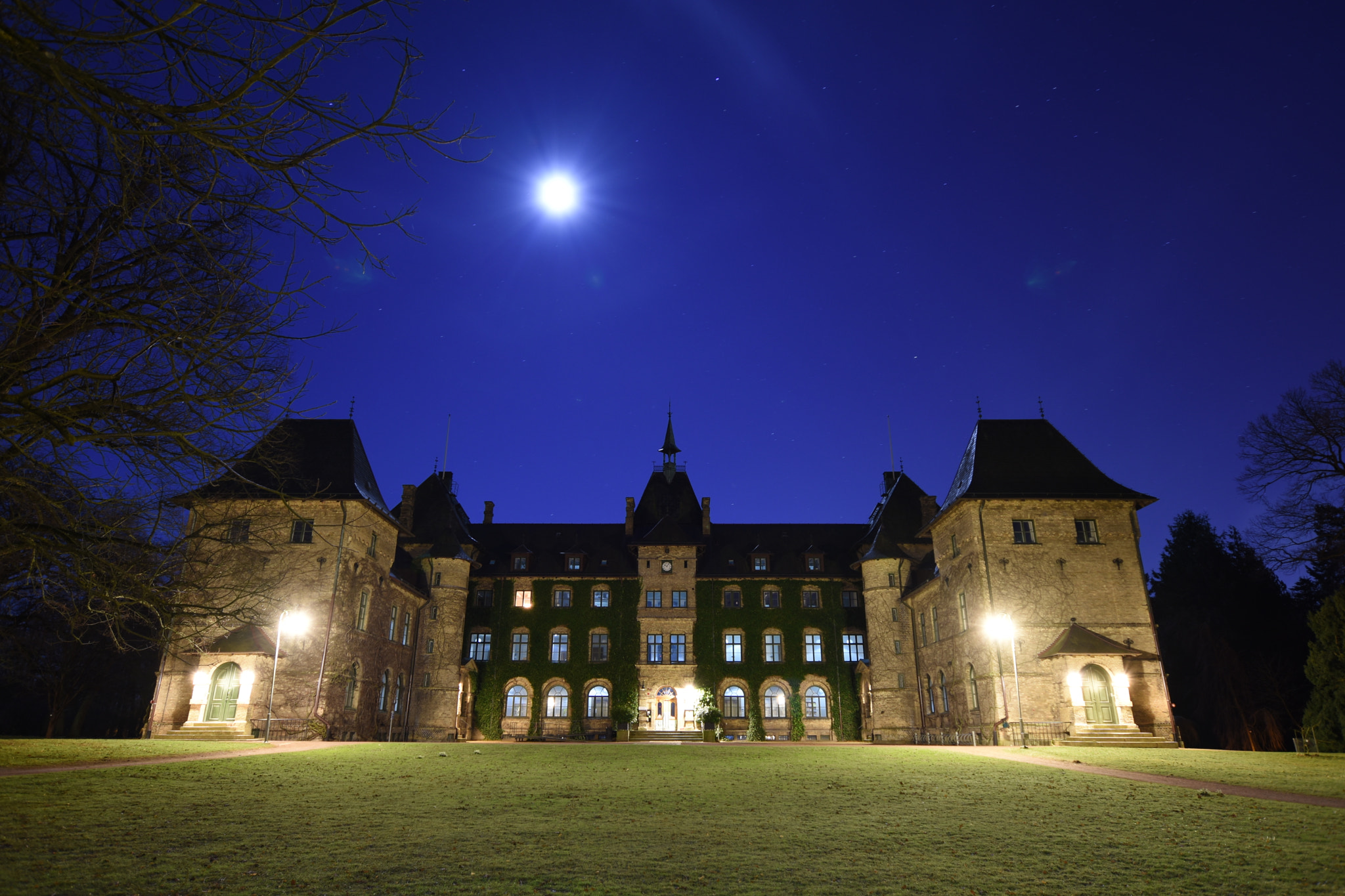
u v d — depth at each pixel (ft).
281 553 127.54
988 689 122.01
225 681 123.34
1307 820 43.34
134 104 20.24
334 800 48.52
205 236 28.48
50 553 32.32
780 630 182.39
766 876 30.32
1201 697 156.97
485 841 36.32
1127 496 128.26
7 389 26.32
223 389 30.19
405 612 161.89
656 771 69.31
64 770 60.13
